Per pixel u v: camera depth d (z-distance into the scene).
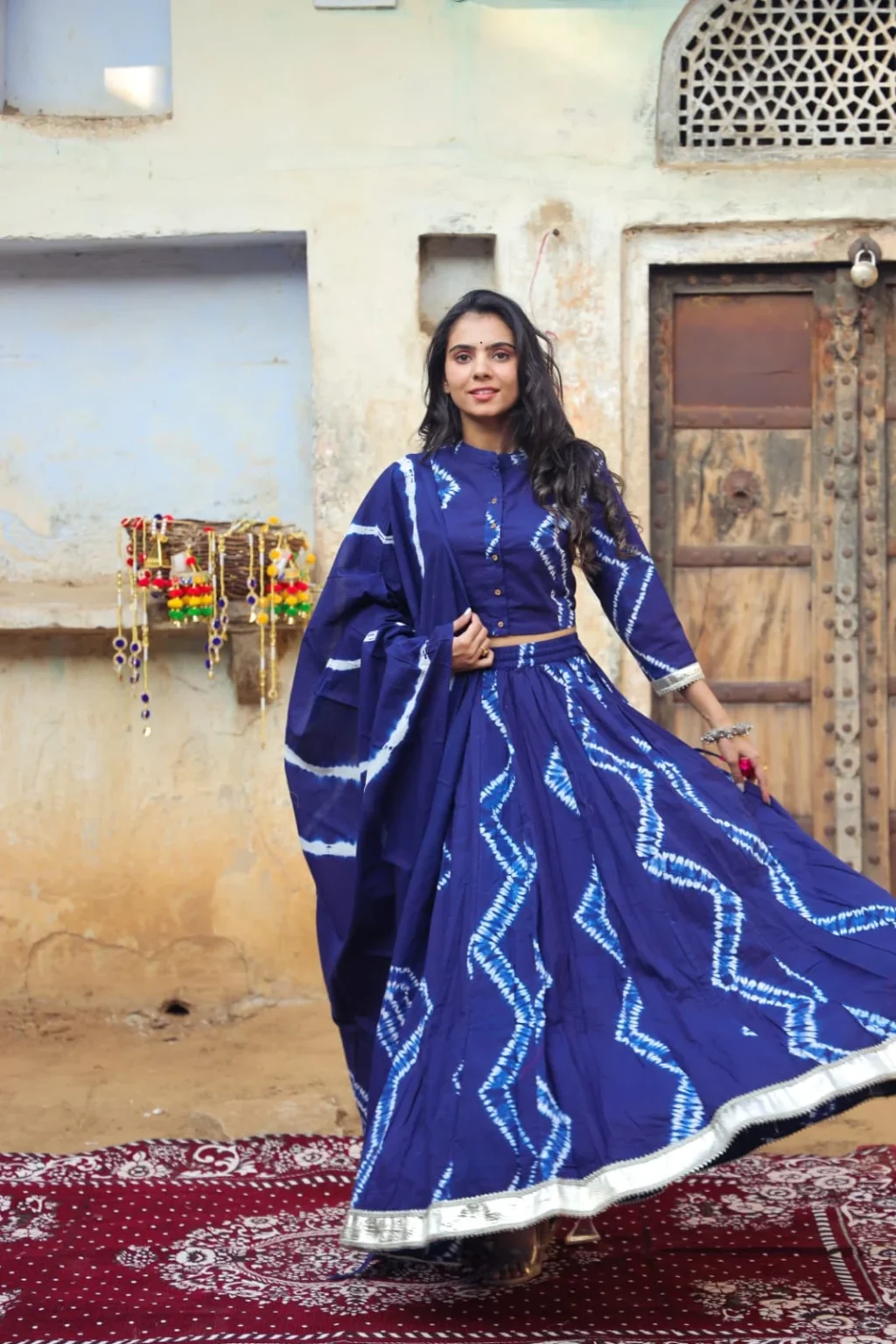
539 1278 2.85
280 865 4.93
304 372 5.07
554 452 2.96
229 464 5.09
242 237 4.84
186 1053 4.59
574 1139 2.44
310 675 3.01
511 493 2.95
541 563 2.91
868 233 4.77
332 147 4.75
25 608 4.72
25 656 4.91
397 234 4.75
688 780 2.86
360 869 2.85
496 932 2.63
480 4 4.71
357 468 4.80
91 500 5.10
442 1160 2.46
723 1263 2.92
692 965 2.65
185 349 5.08
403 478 2.98
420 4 4.71
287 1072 4.38
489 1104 2.47
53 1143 3.84
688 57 4.75
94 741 4.93
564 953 2.64
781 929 2.70
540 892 2.66
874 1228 3.08
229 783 4.93
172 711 4.93
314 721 2.97
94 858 4.94
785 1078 2.45
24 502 5.10
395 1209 2.48
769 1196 3.28
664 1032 2.56
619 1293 2.77
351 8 4.72
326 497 4.80
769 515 4.93
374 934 2.92
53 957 4.96
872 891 2.77
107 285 5.07
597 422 4.76
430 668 2.79
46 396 5.09
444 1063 2.56
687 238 4.78
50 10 4.97
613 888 2.70
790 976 2.64
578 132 4.73
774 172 4.73
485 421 2.99
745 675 4.96
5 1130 3.93
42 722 4.93
